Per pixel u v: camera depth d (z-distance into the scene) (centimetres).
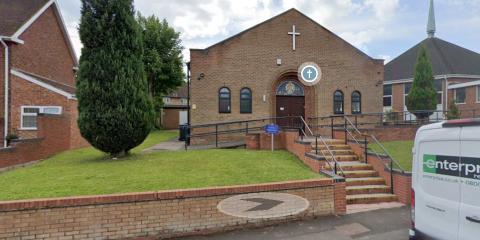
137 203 618
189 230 645
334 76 1953
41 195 688
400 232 670
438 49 3266
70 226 585
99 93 1076
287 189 717
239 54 1814
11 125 1694
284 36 1884
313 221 723
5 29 1750
